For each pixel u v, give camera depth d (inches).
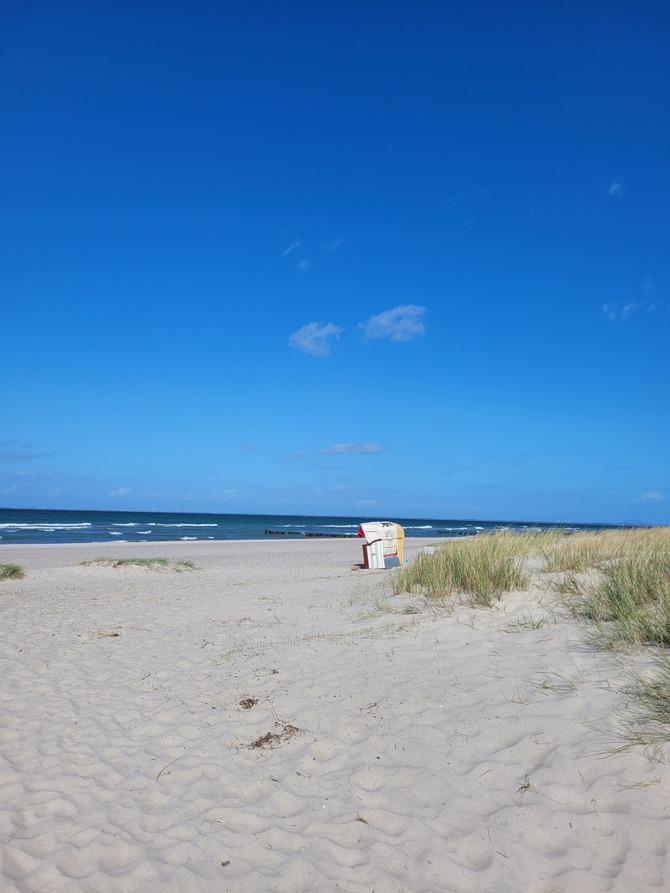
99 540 1493.6
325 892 108.9
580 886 103.8
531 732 149.0
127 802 141.5
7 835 129.3
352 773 145.9
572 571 299.9
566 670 179.0
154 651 269.1
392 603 306.0
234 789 145.1
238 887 111.7
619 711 149.6
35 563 772.0
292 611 335.9
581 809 120.6
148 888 112.3
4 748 171.0
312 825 128.4
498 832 119.0
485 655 204.2
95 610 374.6
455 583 307.0
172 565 650.8
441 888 108.0
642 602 216.5
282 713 183.9
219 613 354.3
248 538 1771.7
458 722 160.6
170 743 171.8
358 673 206.4
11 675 236.8
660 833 110.6
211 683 218.5
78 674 237.5
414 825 124.8
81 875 116.2
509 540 390.3
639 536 374.0
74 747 171.2
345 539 1715.1
